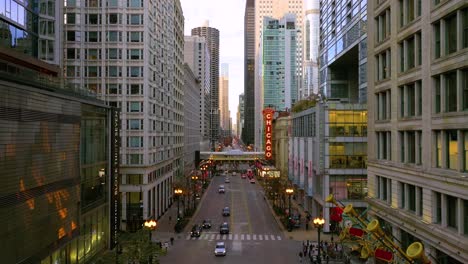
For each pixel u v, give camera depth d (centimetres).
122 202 7456
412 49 3359
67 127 3891
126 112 7544
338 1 8175
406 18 3403
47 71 4484
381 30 3975
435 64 2894
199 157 16012
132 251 4512
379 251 2964
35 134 3297
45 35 4788
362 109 6762
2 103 2856
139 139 7531
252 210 9181
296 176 9406
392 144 3675
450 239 2673
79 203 4141
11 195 2950
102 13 7575
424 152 3078
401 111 3538
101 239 4938
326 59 9112
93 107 4703
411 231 3259
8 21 3941
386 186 3897
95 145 4769
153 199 8000
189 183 10444
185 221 7750
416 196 3241
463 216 2625
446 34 2805
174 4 10331
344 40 7712
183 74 12100
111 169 5225
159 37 8525
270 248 5850
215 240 6388
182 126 11925
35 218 3278
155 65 8194
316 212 7712
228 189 12875
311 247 5484
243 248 5850
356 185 6738
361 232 3494
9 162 2933
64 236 3797
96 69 7581
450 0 2688
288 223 7219
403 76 3438
